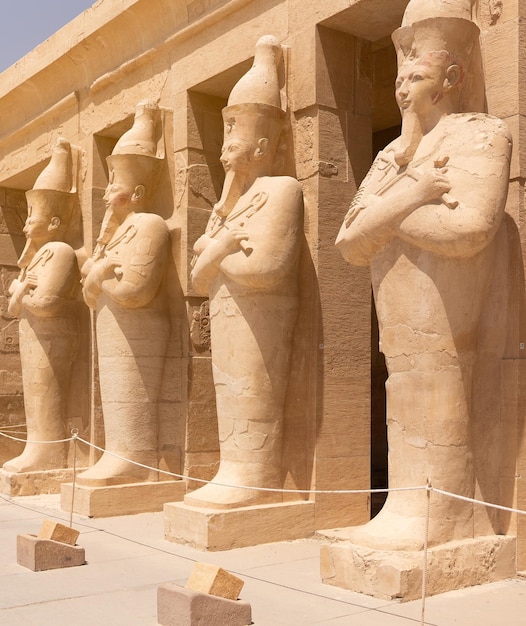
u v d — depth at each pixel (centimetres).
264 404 726
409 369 579
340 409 750
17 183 1275
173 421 905
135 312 895
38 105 1166
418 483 570
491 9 621
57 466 1037
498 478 599
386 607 512
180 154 905
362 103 782
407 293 579
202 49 881
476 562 565
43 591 560
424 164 576
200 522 686
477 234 539
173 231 905
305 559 649
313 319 747
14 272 1297
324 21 750
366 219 586
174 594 479
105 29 992
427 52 585
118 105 1006
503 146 559
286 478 740
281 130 768
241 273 709
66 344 1051
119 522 820
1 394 1259
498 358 599
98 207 1046
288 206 717
